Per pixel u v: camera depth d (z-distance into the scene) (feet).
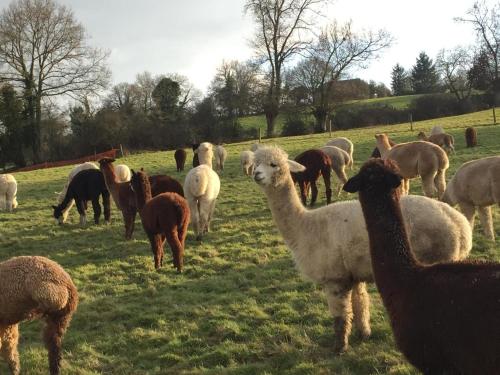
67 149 151.53
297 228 17.93
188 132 157.17
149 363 18.21
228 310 22.57
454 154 66.95
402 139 90.99
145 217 29.37
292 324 20.49
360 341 18.33
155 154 115.55
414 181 51.01
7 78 138.82
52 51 139.54
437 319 10.35
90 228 43.57
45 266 16.97
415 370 15.52
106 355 19.16
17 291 16.37
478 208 30.35
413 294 11.08
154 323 21.90
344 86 164.25
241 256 31.35
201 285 26.66
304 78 162.50
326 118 163.43
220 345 18.97
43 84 142.31
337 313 17.31
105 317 22.98
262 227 39.04
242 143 123.34
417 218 16.38
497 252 27.68
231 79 168.14
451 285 10.44
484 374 9.58
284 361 17.38
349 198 46.93
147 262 31.53
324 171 44.57
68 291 17.01
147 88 184.96
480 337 9.52
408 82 286.66
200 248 33.68
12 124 144.77
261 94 160.97
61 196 51.21
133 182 31.42
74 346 20.04
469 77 189.06
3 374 18.03
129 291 26.63
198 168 37.45
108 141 151.02
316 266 17.43
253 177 17.95
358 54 156.87
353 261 16.61
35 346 20.17
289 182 18.25
